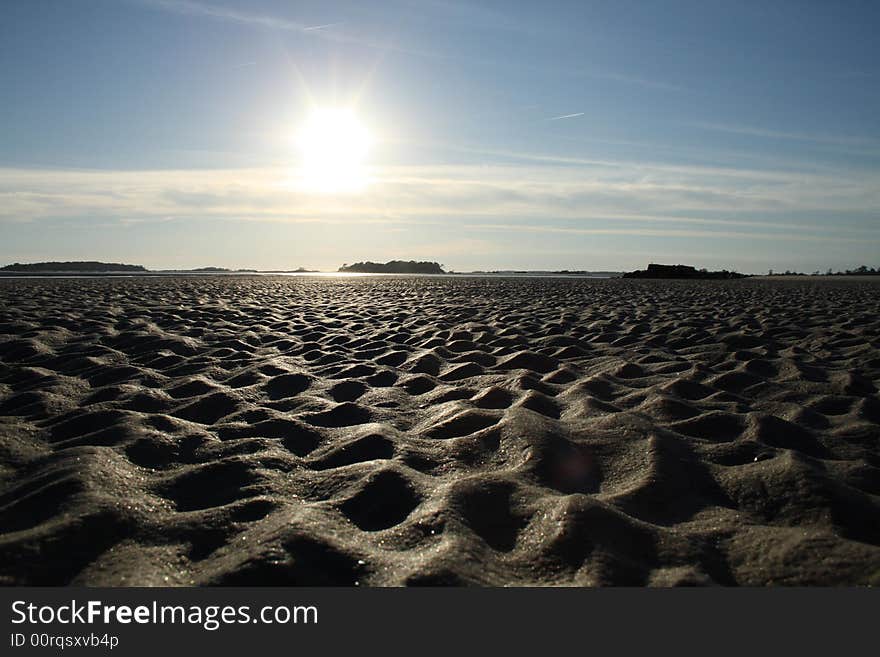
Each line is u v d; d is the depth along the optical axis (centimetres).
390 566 175
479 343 627
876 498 222
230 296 1441
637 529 196
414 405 370
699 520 212
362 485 227
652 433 281
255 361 514
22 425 310
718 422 309
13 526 198
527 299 1373
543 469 248
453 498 212
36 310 931
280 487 233
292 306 1138
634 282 2647
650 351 573
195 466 250
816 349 597
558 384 425
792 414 339
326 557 178
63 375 449
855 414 339
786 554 183
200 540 192
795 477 231
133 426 294
